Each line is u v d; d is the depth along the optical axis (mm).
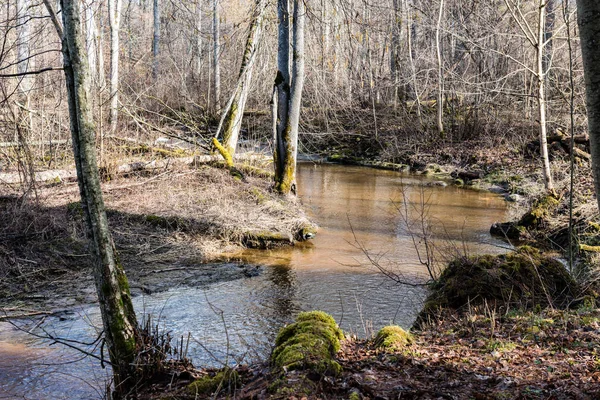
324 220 14859
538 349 5840
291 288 9664
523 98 25328
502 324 6840
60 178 13336
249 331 7801
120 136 16672
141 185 14383
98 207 5465
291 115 15523
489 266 8148
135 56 34938
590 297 7699
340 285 9828
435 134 26797
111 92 17234
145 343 5777
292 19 16109
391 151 26391
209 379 5383
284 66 15523
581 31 4156
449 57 29078
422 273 10438
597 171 4211
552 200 13742
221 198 14117
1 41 14570
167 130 19391
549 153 19984
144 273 10156
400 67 31000
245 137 26469
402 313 8492
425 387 4797
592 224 11961
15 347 7141
